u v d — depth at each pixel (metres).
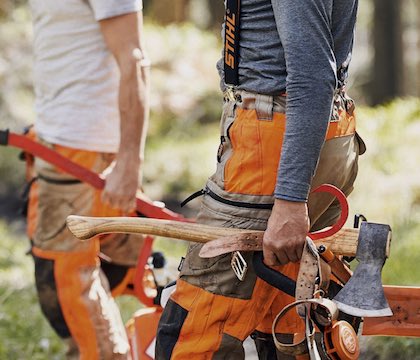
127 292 9.03
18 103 29.39
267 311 6.59
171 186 25.12
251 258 6.09
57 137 8.33
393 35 35.09
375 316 5.76
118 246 8.77
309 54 5.61
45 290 8.37
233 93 6.13
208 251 5.95
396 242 14.28
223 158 6.21
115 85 8.38
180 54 35.44
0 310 11.81
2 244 16.39
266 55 5.95
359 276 5.84
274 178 6.00
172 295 6.36
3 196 24.64
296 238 5.70
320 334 6.01
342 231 6.00
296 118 5.62
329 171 6.13
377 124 21.70
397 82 35.16
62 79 8.33
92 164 8.32
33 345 10.80
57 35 8.30
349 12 6.09
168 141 29.66
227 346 6.18
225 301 6.15
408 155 19.84
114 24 8.04
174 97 32.75
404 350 9.88
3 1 35.81
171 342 6.27
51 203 8.32
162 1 42.88
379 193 18.33
